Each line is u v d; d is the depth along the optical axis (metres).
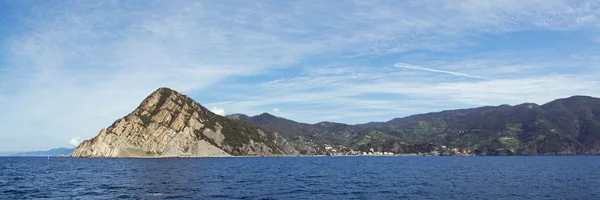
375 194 67.31
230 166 175.50
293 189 74.62
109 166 170.88
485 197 63.22
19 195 65.19
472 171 140.62
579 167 173.50
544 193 68.00
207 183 85.25
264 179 98.12
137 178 99.25
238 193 67.56
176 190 71.44
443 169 156.88
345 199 61.16
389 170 148.00
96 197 61.91
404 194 67.31
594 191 70.88
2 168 157.88
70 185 80.94
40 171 134.25
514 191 71.19
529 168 165.12
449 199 61.16
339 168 165.12
